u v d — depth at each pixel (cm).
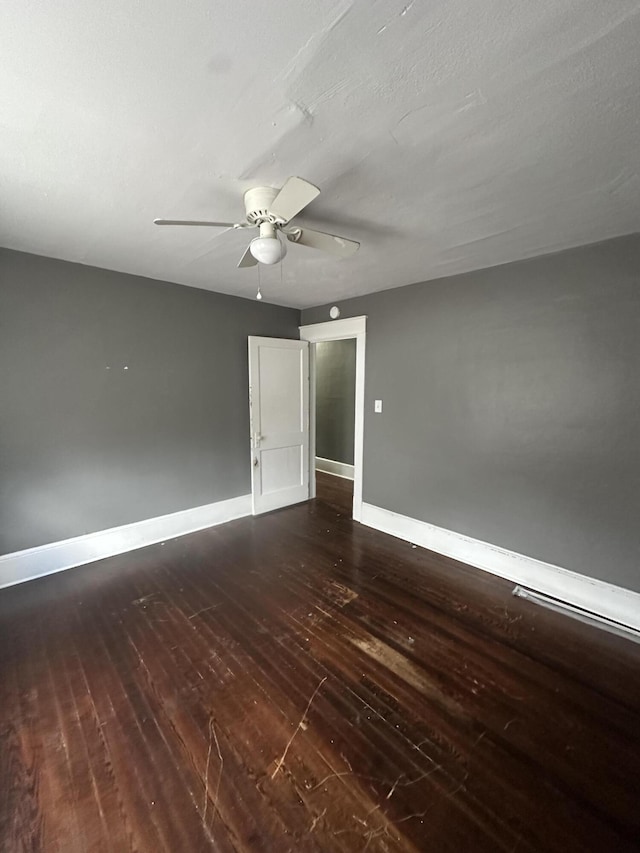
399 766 146
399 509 362
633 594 230
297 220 199
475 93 110
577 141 132
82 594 262
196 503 377
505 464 283
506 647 212
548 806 133
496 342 281
